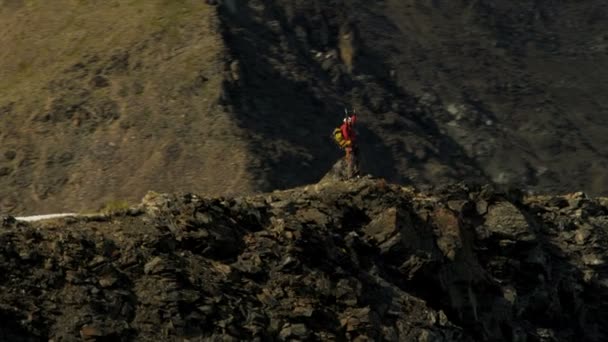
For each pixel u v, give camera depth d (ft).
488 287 100.12
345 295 83.71
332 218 93.15
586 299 115.03
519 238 107.04
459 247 96.73
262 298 79.56
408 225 94.63
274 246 84.48
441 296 93.71
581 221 120.37
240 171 526.98
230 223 84.89
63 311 69.92
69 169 535.60
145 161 536.83
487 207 108.68
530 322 106.52
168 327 72.54
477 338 95.55
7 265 71.00
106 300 71.92
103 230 78.89
